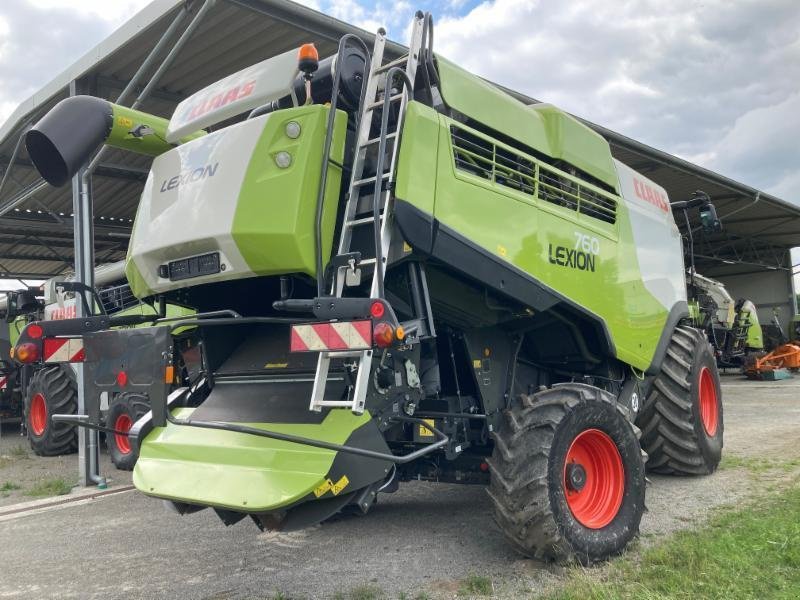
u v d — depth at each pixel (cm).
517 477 349
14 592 376
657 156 1290
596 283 444
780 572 314
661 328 526
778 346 2105
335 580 364
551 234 409
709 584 302
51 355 357
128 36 693
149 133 401
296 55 336
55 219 1329
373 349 290
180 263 352
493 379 422
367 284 344
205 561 410
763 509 434
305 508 304
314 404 292
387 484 343
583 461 392
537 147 429
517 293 377
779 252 2406
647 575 326
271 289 386
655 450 551
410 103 335
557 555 347
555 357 472
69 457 913
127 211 1384
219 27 708
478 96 390
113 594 364
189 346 416
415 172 327
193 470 325
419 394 357
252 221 316
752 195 1666
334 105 321
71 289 403
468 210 354
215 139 344
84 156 377
